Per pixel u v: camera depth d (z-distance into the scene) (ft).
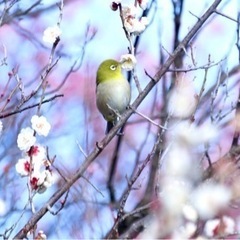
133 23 31.22
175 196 22.45
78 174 26.53
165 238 22.76
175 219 22.59
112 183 42.22
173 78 37.73
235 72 34.81
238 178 24.06
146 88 28.53
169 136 27.30
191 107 27.32
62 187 26.17
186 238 22.71
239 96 28.99
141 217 28.37
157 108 42.27
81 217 35.09
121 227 28.68
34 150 26.94
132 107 28.12
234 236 23.45
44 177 26.50
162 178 24.53
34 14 42.93
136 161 39.45
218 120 27.27
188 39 29.07
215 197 22.61
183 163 23.26
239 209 23.27
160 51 39.88
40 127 27.20
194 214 22.41
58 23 28.45
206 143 24.71
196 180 23.36
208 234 22.79
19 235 25.34
